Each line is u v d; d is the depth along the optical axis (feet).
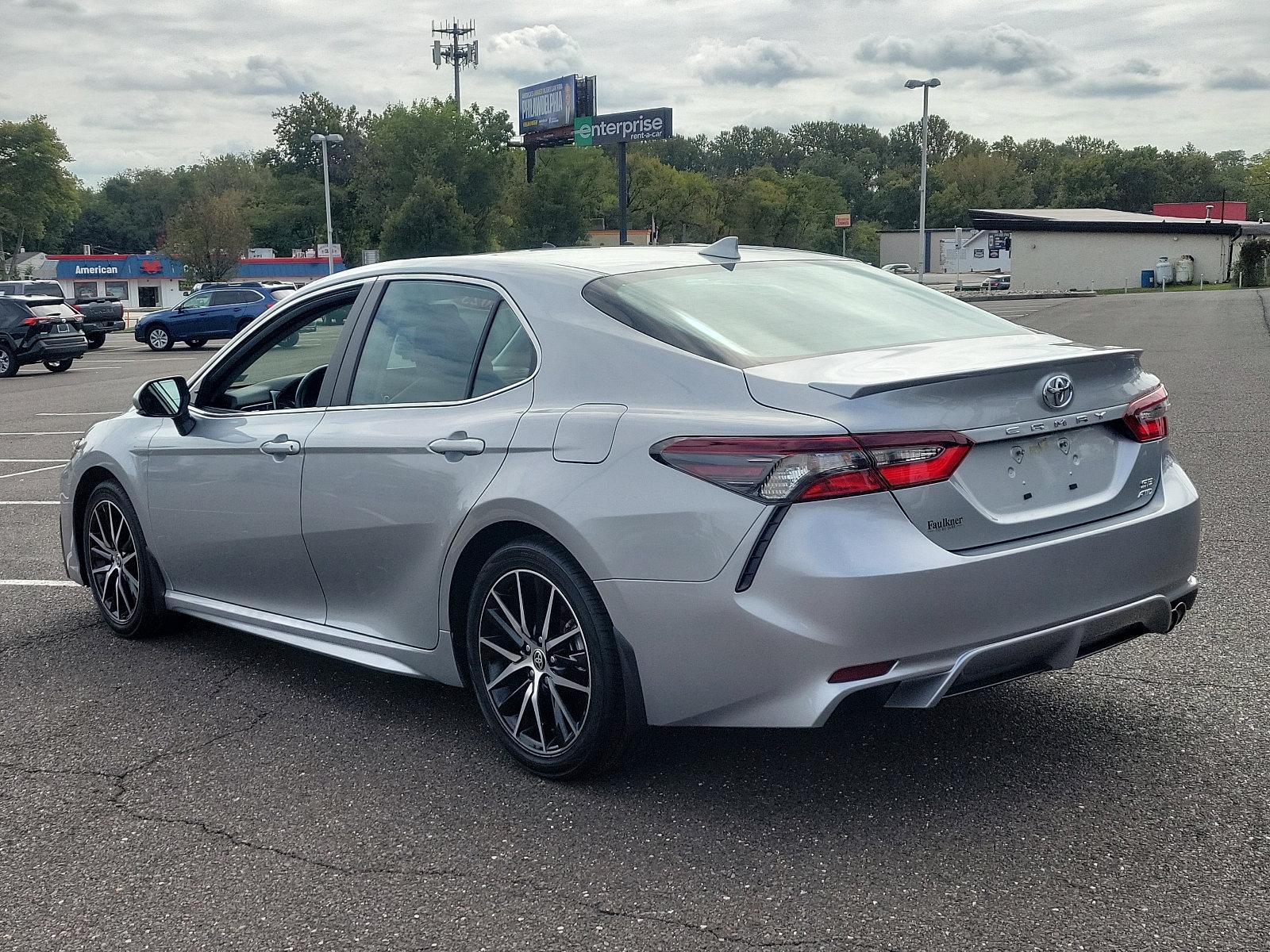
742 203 383.45
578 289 11.82
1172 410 37.27
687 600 10.01
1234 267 191.62
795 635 9.54
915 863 9.59
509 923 8.97
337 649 13.73
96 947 8.87
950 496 9.81
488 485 11.44
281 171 408.05
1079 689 13.53
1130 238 207.82
